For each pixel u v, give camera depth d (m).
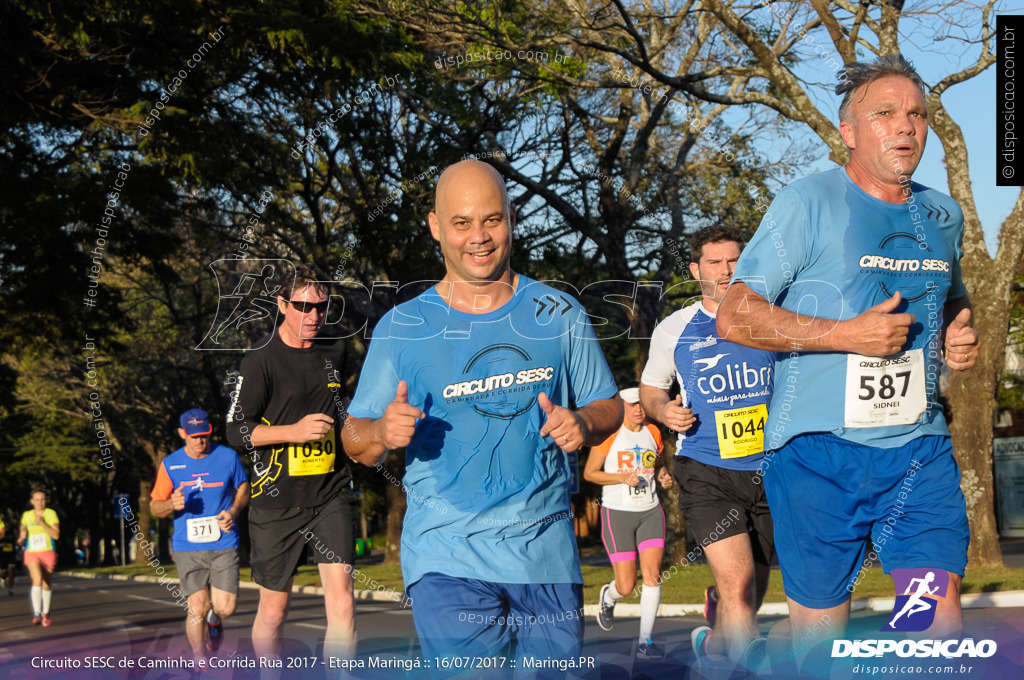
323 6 12.50
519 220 12.92
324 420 4.71
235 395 4.97
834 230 3.22
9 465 40.94
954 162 12.38
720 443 4.70
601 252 12.21
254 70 12.85
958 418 12.27
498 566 2.96
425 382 3.05
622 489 6.15
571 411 2.90
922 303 3.27
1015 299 19.66
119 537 48.66
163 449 28.94
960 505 3.20
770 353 4.70
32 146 12.77
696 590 9.73
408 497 3.12
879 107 3.20
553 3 11.75
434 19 12.36
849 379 3.22
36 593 10.88
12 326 13.38
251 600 12.48
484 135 13.13
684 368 4.83
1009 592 8.77
